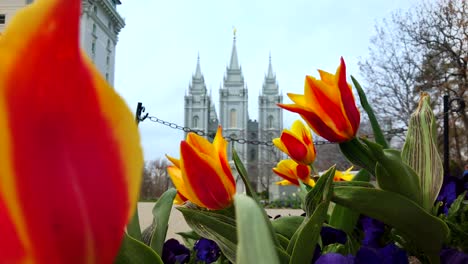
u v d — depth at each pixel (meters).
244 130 65.06
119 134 0.24
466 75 17.39
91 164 0.24
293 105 1.06
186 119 66.00
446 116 4.78
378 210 0.90
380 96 19.61
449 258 0.93
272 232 0.88
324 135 1.08
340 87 1.05
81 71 0.23
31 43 0.22
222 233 0.90
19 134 0.22
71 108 0.23
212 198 0.96
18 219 0.23
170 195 1.03
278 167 1.78
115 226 0.25
